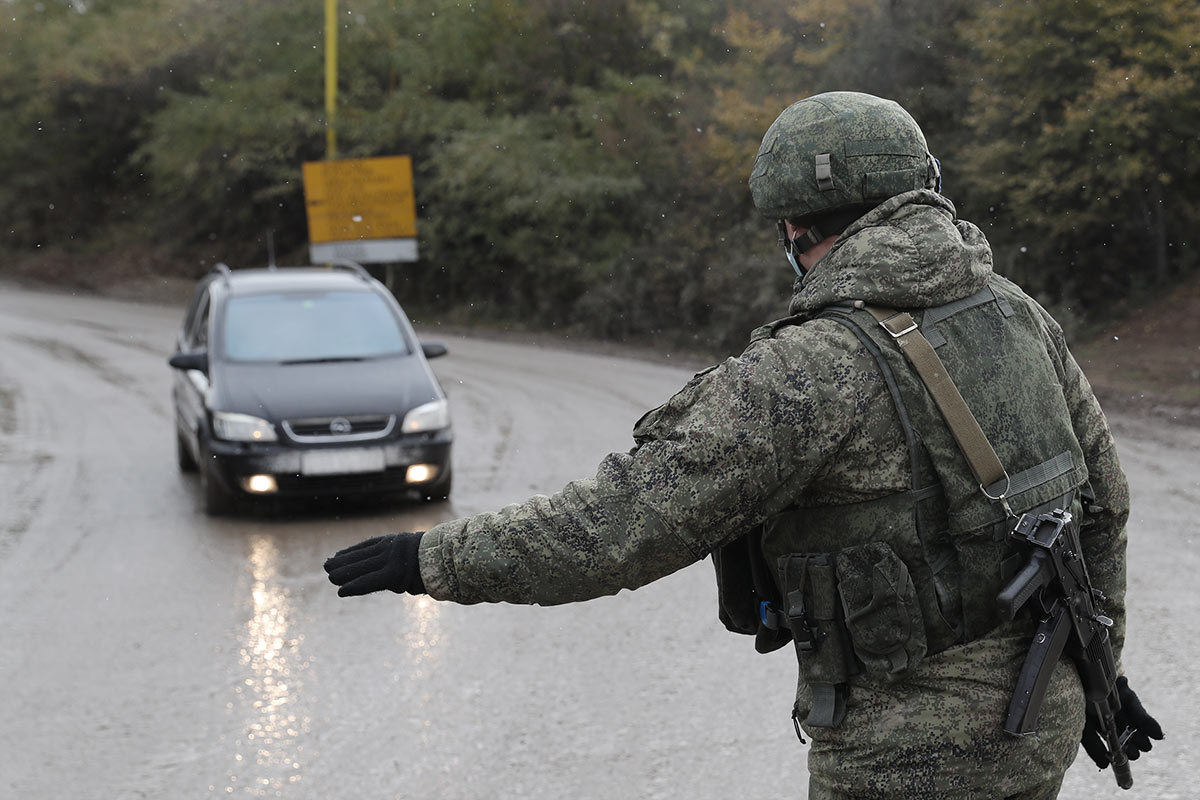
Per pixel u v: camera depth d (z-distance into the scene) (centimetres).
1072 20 1695
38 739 489
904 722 206
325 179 2894
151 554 800
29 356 2155
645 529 202
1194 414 1267
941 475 204
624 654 582
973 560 206
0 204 4322
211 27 3981
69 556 797
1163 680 529
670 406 209
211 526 883
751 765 454
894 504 205
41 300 3478
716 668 560
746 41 2252
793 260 232
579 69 2973
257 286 1072
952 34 2048
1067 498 217
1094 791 430
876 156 216
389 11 3306
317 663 577
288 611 663
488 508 931
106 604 681
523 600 208
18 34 4444
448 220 2922
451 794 434
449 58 3086
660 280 2464
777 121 229
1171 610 625
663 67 2920
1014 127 1847
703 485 201
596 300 2550
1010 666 209
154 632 629
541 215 2725
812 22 2189
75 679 559
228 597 694
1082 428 235
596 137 2755
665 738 480
